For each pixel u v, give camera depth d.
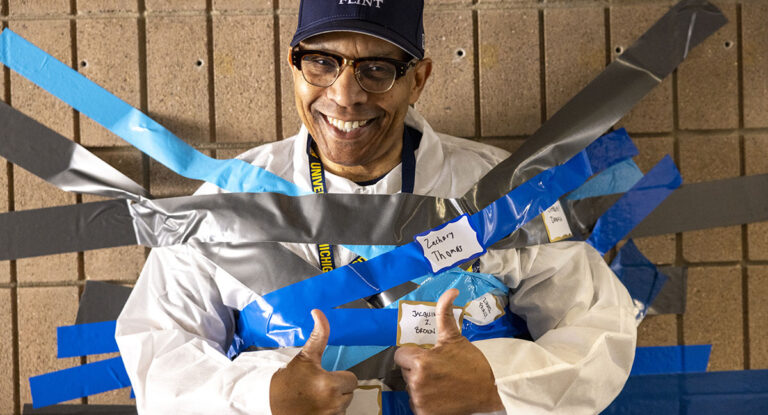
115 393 1.42
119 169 1.43
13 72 1.41
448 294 0.99
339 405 0.95
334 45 1.02
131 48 1.42
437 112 1.45
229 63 1.43
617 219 1.39
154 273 1.21
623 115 1.34
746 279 1.45
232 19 1.42
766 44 1.44
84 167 1.37
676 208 1.42
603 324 1.13
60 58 1.42
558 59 1.44
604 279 1.24
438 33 1.43
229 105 1.43
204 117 1.43
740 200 1.44
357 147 1.08
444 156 1.26
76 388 1.40
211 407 0.98
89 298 1.41
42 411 1.42
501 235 1.20
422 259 1.15
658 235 1.43
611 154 1.39
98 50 1.42
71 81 1.37
